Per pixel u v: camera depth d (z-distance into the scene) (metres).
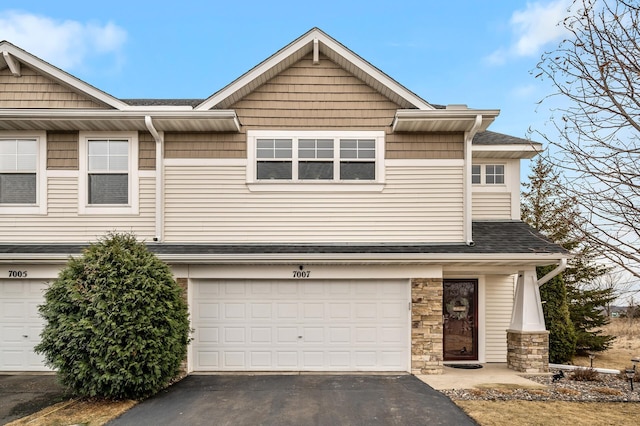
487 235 10.38
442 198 10.02
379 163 10.04
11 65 9.98
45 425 6.27
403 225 9.96
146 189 10.02
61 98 10.23
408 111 9.28
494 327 11.49
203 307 9.59
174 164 10.02
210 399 7.45
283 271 9.48
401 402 7.27
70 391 7.97
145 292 7.43
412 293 9.45
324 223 9.98
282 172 10.09
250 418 6.51
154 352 7.39
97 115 9.31
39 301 9.64
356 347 9.57
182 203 9.98
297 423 6.30
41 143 10.03
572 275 14.09
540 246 9.51
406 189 10.02
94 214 9.94
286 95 10.19
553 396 7.67
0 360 9.58
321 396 7.61
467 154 9.91
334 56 10.06
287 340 9.58
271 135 10.12
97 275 7.33
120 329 7.11
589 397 7.61
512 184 11.74
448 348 11.30
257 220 9.97
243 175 10.04
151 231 9.94
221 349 9.54
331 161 10.10
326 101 10.19
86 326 7.04
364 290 9.66
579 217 4.92
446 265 9.74
